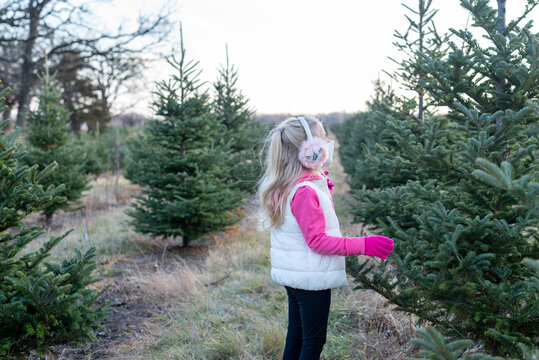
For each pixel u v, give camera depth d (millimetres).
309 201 1874
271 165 2045
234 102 8617
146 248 6410
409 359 1458
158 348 3207
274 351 2955
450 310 1954
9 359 2361
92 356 3137
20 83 20547
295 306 2148
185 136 5918
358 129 9703
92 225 7934
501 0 2564
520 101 2350
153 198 6176
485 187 2348
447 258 1894
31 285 2232
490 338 2172
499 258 2125
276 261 2010
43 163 7605
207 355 3031
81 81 29109
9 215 2342
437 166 2562
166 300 4219
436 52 3820
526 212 2160
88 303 2680
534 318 1786
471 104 2594
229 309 3857
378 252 1802
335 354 2873
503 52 2393
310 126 2018
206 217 6062
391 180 4379
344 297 3855
